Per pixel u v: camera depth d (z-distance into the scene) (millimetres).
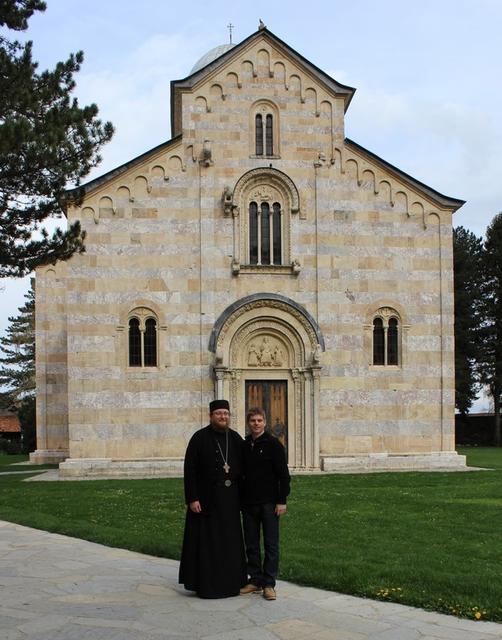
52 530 18156
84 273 33750
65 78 24312
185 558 12039
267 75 35750
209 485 12148
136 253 34156
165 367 33812
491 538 16703
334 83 35906
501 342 71938
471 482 28531
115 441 33312
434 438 35156
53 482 30328
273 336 34875
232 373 34125
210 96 35375
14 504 23281
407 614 10930
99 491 26312
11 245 23797
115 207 34188
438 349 35562
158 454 33500
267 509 12375
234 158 35188
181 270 34344
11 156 22203
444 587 12000
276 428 34594
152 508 21688
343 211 35531
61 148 23078
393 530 17719
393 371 35094
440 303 35781
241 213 35000
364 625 10398
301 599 11758
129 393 33531
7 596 11836
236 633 10039
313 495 24438
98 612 10977
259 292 34656
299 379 34562
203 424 33781
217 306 34375
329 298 35031
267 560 12078
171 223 34469
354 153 35781
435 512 20594
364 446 34656
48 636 9875
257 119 35625
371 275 35438
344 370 34844
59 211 24312
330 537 16797
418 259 35781
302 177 35500
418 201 35969
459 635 9969
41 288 44625
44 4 23859
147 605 11375
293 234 35125
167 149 34719
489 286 73875
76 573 13477
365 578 12578
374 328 35375
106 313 33688
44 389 44469
